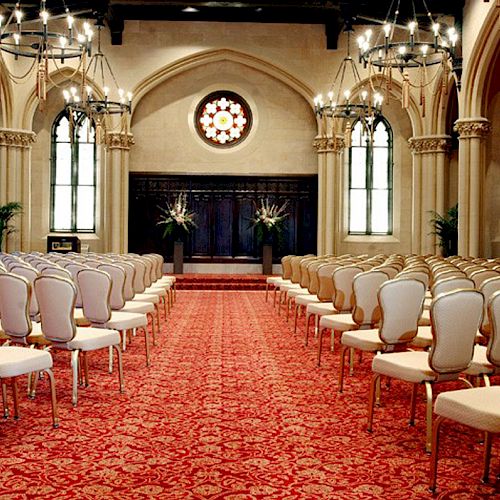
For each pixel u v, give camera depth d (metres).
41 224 22.84
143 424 5.68
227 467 4.61
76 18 20.48
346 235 23.45
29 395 6.57
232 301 16.50
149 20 21.86
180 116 22.94
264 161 23.08
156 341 10.25
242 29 22.08
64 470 4.53
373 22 21.53
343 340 6.72
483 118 17.72
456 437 5.36
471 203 17.86
